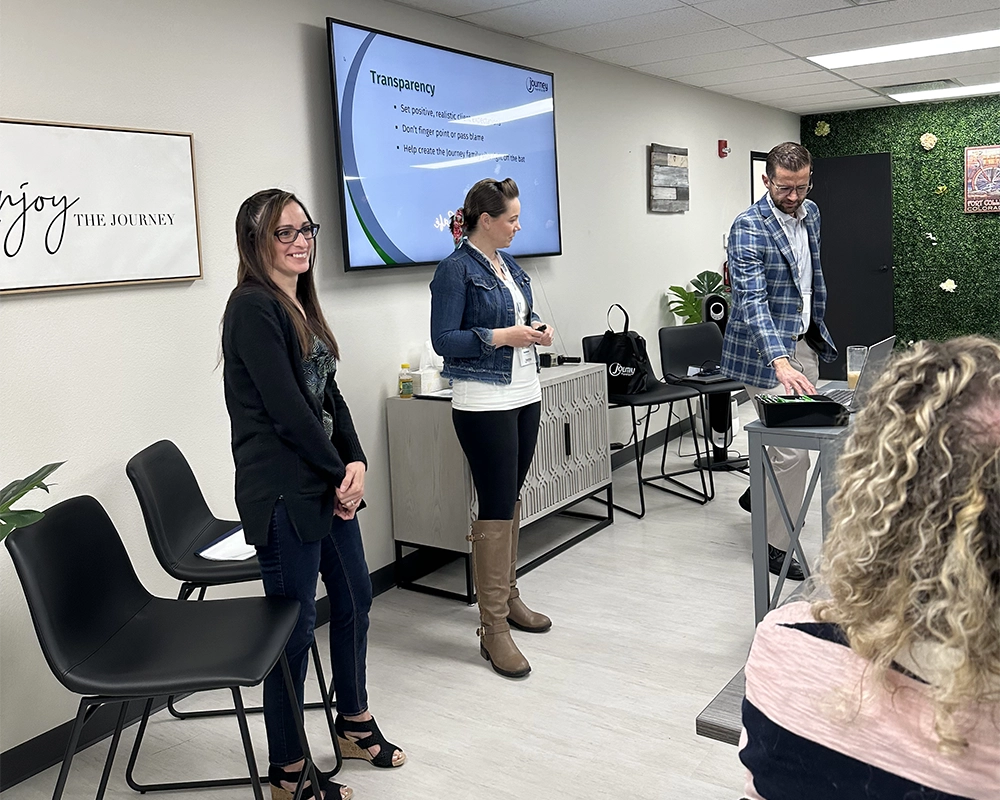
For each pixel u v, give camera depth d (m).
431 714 2.70
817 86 6.56
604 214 5.32
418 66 3.72
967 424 0.70
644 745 2.48
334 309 3.50
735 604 3.41
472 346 2.82
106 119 2.65
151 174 2.74
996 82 6.79
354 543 2.33
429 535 3.68
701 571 3.78
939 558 0.69
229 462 3.10
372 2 3.62
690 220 6.44
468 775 2.37
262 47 3.16
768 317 3.28
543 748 2.48
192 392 2.96
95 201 2.59
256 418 2.05
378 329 3.71
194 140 2.92
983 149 7.68
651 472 5.42
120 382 2.73
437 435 3.60
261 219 2.05
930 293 8.12
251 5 3.11
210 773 2.43
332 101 3.34
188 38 2.88
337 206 3.50
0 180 2.36
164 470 2.56
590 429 4.24
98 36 2.61
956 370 0.73
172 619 2.08
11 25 2.39
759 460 2.77
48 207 2.47
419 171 3.76
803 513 2.80
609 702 2.72
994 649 0.66
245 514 2.07
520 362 2.92
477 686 2.87
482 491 2.94
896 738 0.71
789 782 0.78
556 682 2.87
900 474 0.72
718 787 2.27
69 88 2.54
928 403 0.72
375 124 3.53
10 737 2.46
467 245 2.91
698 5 4.02
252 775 1.79
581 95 5.04
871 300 8.15
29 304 2.48
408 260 3.73
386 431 3.75
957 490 0.69
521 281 3.09
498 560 2.95
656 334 6.02
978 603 0.66
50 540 1.91
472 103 4.03
